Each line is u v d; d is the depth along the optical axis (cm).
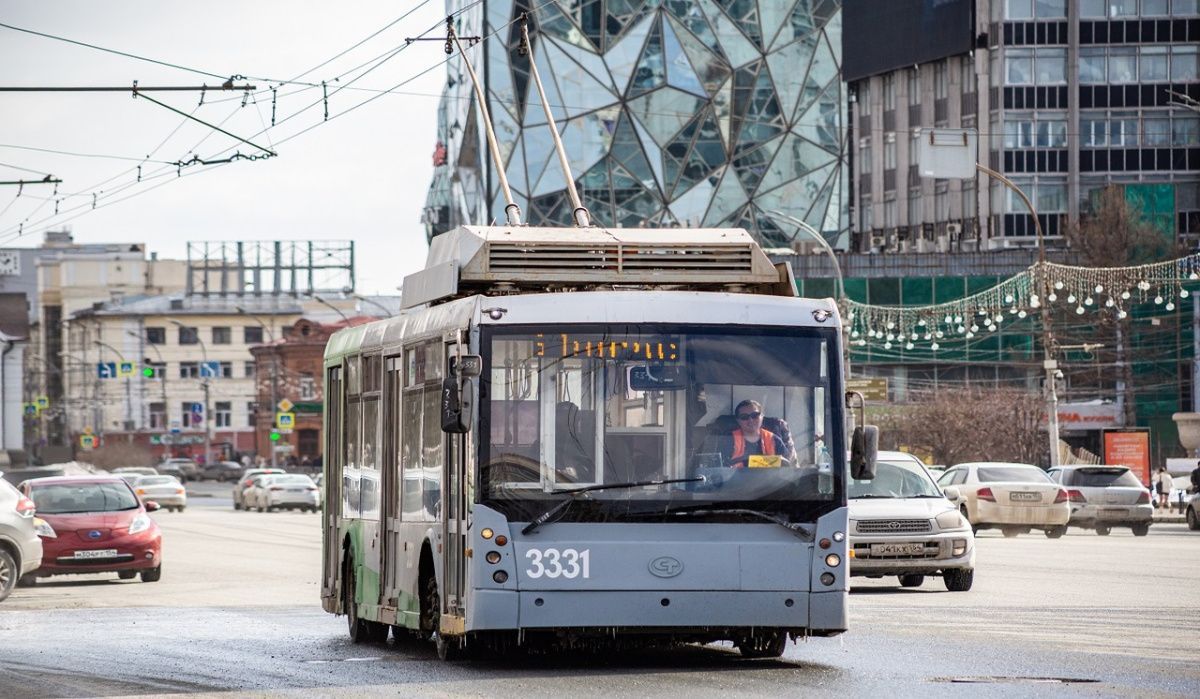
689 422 2547
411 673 2622
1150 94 17250
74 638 3506
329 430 3591
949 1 17738
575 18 19650
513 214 3519
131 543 5562
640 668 2645
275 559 6794
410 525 2886
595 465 2525
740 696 2241
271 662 2881
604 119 19688
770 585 2520
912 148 18650
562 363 2547
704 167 19875
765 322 2592
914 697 2189
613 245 2750
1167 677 2398
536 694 2302
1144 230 15975
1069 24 17275
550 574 2498
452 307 2694
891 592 4406
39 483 5738
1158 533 8525
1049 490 7244
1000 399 13875
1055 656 2712
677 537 2516
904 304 17338
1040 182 17312
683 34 19838
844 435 2578
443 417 2491
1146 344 15675
